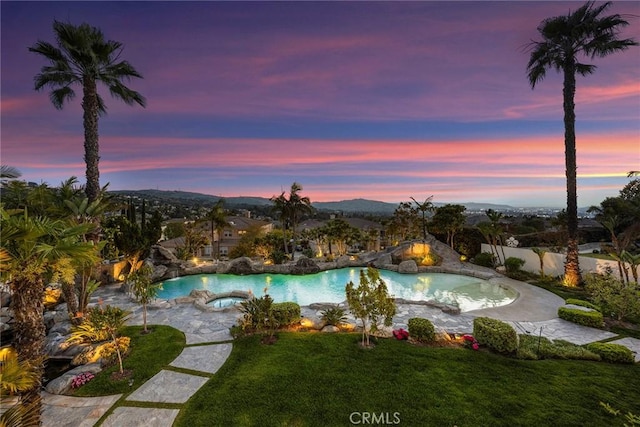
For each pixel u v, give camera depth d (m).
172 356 9.99
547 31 19.38
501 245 26.88
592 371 8.96
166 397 7.76
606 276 16.39
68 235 6.86
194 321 13.57
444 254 30.88
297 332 11.97
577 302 14.77
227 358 9.88
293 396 7.64
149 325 12.95
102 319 9.06
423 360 9.48
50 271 6.50
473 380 8.36
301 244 60.56
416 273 26.83
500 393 7.75
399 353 9.96
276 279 26.11
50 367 9.83
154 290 12.84
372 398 7.53
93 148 16.42
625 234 22.95
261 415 6.95
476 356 9.80
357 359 9.55
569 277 19.75
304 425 6.62
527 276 22.61
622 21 17.38
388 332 11.78
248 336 11.47
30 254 5.95
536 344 10.59
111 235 20.72
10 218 5.89
